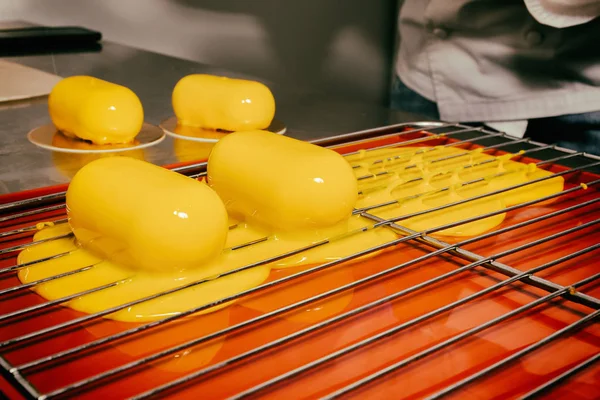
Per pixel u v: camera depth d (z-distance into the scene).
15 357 0.29
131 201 0.35
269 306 0.35
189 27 1.46
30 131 0.66
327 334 0.32
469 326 0.33
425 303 0.35
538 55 0.93
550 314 0.34
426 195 0.50
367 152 0.62
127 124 0.62
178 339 0.31
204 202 0.36
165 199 0.35
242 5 1.51
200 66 1.09
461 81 1.03
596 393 0.27
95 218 0.36
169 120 0.73
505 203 0.50
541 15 0.84
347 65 1.77
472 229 0.45
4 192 0.49
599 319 0.33
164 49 1.45
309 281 0.37
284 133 0.69
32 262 0.35
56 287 0.35
